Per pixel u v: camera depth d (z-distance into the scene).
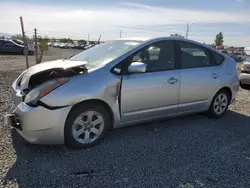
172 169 3.46
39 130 3.60
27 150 3.80
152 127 4.91
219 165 3.62
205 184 3.16
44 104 3.56
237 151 4.09
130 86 4.15
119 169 3.41
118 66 4.12
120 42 4.82
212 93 5.30
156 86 4.42
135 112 4.32
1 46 28.25
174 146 4.17
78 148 3.88
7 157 3.58
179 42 4.88
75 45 63.12
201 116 5.71
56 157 3.65
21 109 3.65
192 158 3.79
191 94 4.95
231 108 6.47
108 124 4.13
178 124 5.15
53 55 28.91
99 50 4.82
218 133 4.80
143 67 4.07
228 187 3.11
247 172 3.47
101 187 3.02
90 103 3.86
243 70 9.43
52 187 2.98
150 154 3.86
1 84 8.53
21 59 21.08
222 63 5.52
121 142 4.21
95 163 3.53
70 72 3.87
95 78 3.88
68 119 3.72
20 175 3.17
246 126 5.25
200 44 5.22
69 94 3.65
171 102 4.71
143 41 4.56
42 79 4.01
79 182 3.09
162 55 4.63
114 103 4.06
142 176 3.27
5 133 4.32
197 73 4.98
